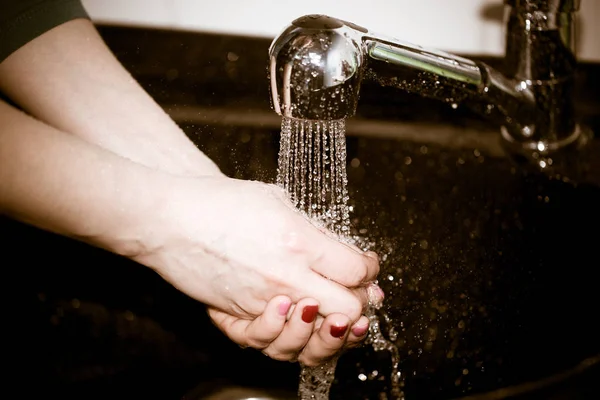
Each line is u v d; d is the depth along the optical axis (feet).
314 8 2.32
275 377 1.92
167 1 2.35
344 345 1.70
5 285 2.10
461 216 2.21
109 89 1.90
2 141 1.56
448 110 2.30
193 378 1.98
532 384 1.49
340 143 1.72
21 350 2.01
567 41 1.90
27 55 1.86
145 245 1.61
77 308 2.10
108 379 2.00
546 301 1.98
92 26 2.00
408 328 1.95
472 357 1.88
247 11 2.33
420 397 1.82
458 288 2.03
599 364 1.55
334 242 1.67
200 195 1.60
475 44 2.29
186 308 2.11
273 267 1.62
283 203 1.67
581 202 2.08
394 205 2.24
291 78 1.42
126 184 1.57
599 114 2.17
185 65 2.32
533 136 2.04
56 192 1.56
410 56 1.61
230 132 2.27
